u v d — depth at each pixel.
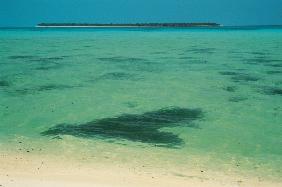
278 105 18.92
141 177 10.13
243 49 52.88
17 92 22.03
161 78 27.42
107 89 23.05
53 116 16.81
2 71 30.44
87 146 12.88
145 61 38.81
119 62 37.91
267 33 110.50
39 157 11.67
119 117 16.66
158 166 11.11
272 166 11.28
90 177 9.96
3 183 9.02
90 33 118.69
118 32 128.75
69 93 21.80
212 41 72.25
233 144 13.30
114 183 9.51
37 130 14.80
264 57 41.78
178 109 18.11
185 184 9.68
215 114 17.22
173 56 43.81
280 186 9.83
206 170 10.87
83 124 15.59
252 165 11.35
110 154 12.09
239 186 9.73
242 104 19.14
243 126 15.42
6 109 17.98
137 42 70.00
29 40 76.38
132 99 20.23
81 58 41.75
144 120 16.22
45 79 26.69
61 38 84.88
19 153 11.99
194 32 126.31
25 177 9.71
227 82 25.55
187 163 11.41
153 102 19.52
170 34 108.50
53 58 41.47
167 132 14.59
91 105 18.84
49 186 8.97
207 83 25.20
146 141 13.54
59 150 12.42
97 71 31.08
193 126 15.41
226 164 11.39
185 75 28.83
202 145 13.19
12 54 45.62
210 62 37.50
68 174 10.18
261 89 23.03
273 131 14.77
